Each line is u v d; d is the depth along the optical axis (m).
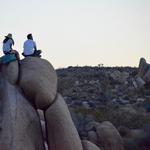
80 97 67.12
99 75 87.19
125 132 36.12
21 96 14.16
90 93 71.88
